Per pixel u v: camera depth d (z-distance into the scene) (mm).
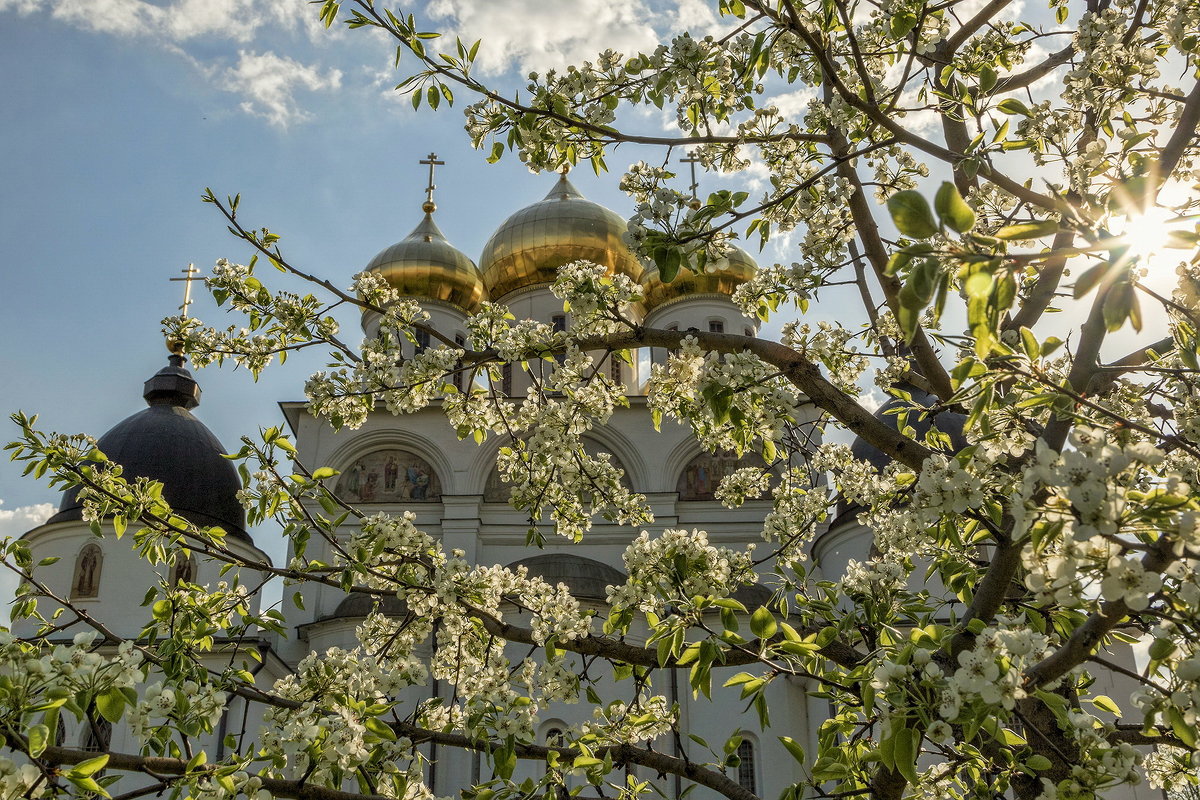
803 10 7930
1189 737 4527
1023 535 4133
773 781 26328
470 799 7309
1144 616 5789
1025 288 8867
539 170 8477
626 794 7922
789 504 9680
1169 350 7988
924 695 4754
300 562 8578
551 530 31203
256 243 9242
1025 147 7516
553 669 7590
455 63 7672
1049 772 6852
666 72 7742
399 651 8430
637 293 8891
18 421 8609
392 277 37875
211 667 24047
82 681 4785
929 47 8578
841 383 9586
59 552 27547
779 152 8828
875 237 8438
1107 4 8727
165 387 31938
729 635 5973
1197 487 6000
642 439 32156
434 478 31875
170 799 5312
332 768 6246
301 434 32125
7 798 4488
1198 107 6762
